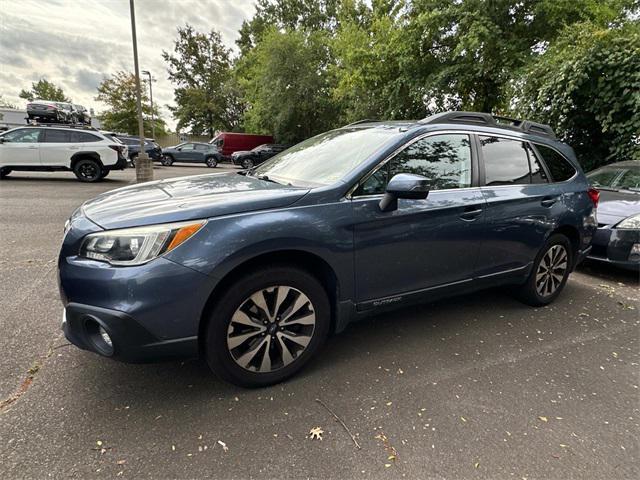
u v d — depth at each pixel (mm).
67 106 17469
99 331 1946
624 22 8273
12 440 1780
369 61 13992
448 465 1740
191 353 1987
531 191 3203
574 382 2412
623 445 1897
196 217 1953
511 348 2801
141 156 12727
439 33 11688
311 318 2309
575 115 7328
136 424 1915
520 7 10789
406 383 2332
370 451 1804
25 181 11500
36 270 4035
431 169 2684
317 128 25312
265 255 2129
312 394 2201
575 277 4590
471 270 2936
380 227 2402
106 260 1869
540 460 1787
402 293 2627
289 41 23062
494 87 11891
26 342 2617
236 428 1918
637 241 4188
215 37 38969
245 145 27312
